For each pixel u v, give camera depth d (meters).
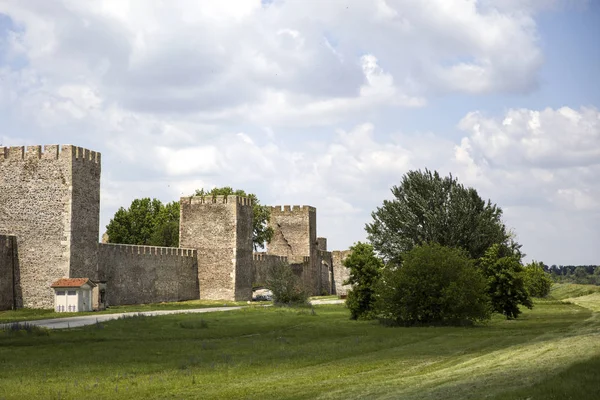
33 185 77.69
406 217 88.00
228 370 31.95
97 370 32.34
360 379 27.97
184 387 27.64
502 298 65.00
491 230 86.00
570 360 26.95
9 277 76.25
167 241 130.88
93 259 79.62
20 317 65.50
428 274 58.28
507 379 24.16
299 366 33.00
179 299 99.19
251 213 108.25
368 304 64.56
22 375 30.92
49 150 77.62
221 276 102.88
